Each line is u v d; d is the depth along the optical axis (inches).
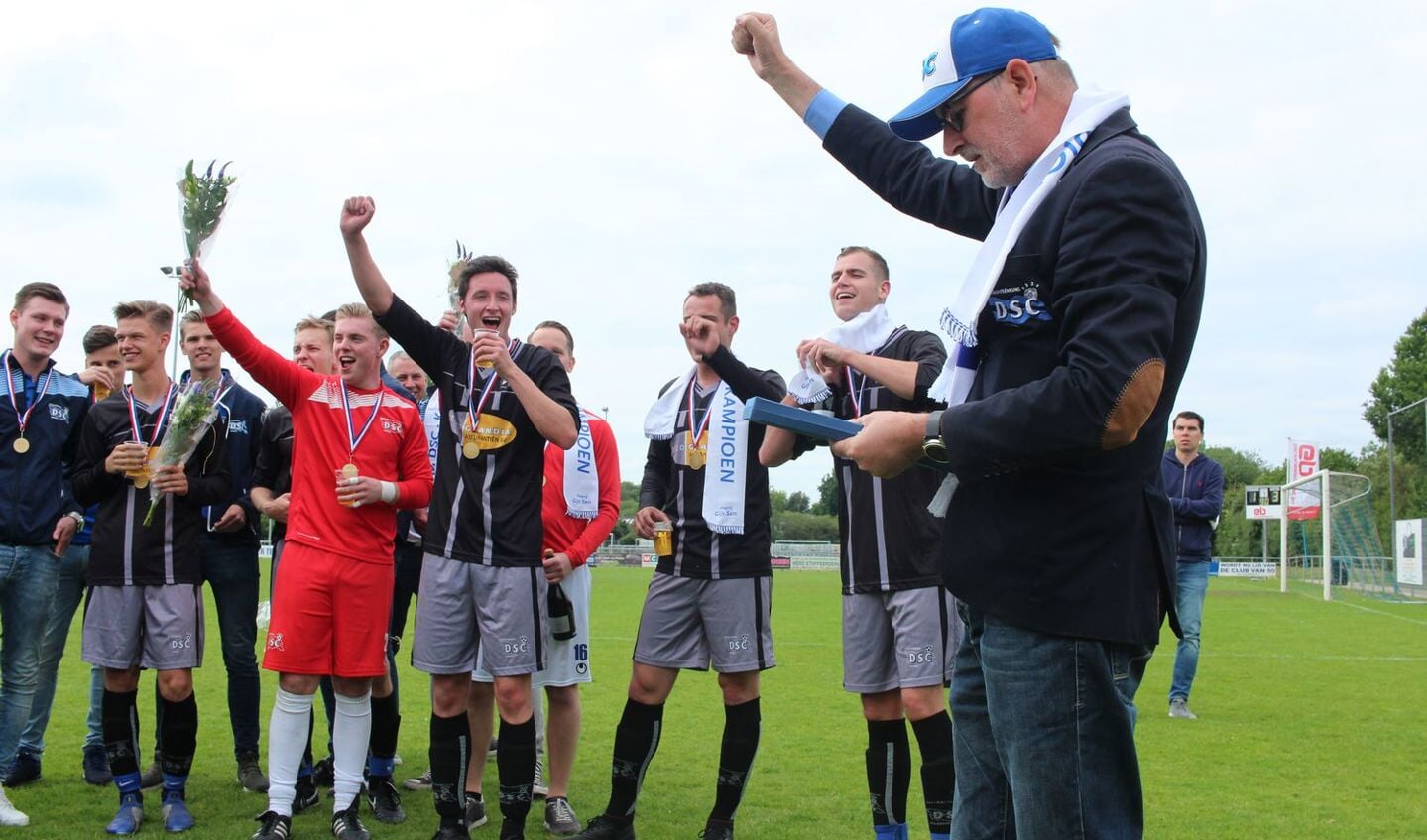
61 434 245.8
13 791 243.9
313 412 216.1
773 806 240.4
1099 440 82.7
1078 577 89.0
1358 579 1238.3
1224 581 1872.5
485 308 209.0
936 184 117.4
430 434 287.1
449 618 198.8
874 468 93.7
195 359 261.1
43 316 242.8
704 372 226.2
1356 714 366.3
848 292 201.6
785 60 128.1
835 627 713.0
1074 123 92.2
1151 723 348.5
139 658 219.5
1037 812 90.4
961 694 105.3
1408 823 224.1
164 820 215.3
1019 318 91.8
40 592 237.8
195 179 201.0
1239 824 223.1
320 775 260.2
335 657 207.3
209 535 249.6
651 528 218.4
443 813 199.3
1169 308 83.3
